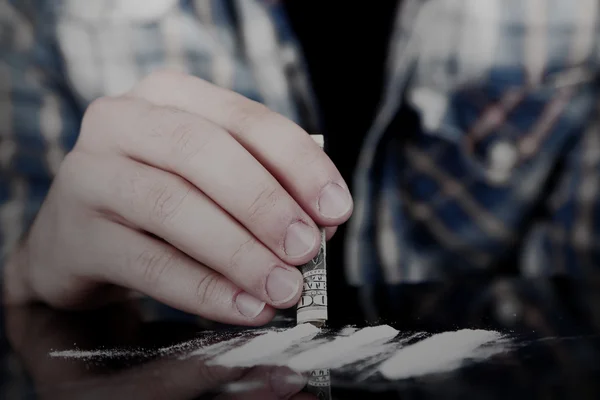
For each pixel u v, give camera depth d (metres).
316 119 0.64
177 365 0.30
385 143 0.64
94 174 0.38
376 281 0.64
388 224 0.65
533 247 0.67
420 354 0.30
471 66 0.68
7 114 0.64
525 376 0.27
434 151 0.66
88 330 0.36
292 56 0.64
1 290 0.45
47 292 0.43
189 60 0.67
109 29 0.67
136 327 0.37
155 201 0.35
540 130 0.68
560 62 0.69
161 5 0.67
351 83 0.64
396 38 0.64
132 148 0.37
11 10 0.65
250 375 0.28
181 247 0.35
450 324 0.34
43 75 0.66
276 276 0.34
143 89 0.40
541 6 0.69
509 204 0.67
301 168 0.34
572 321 0.34
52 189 0.43
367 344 0.31
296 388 0.27
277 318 0.38
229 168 0.34
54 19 0.67
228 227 0.34
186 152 0.35
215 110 0.38
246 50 0.66
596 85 0.69
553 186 0.67
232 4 0.66
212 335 0.34
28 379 0.29
